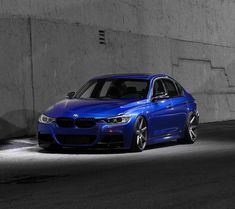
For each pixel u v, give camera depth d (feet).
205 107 73.31
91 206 21.42
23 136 48.55
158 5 66.90
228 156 36.52
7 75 47.42
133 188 25.13
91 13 56.59
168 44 68.13
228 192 24.11
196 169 30.73
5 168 31.78
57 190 24.76
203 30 75.51
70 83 53.57
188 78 71.56
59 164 33.19
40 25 50.52
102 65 57.67
